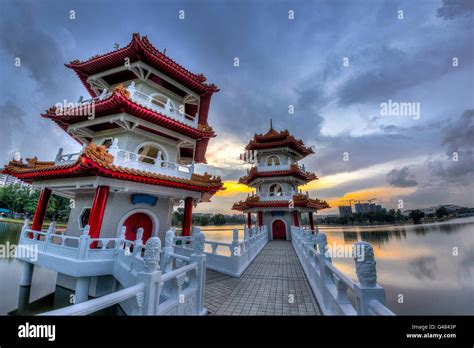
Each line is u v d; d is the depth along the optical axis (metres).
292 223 26.62
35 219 12.98
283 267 11.77
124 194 12.71
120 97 10.98
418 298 12.18
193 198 15.20
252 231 17.09
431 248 20.09
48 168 11.30
